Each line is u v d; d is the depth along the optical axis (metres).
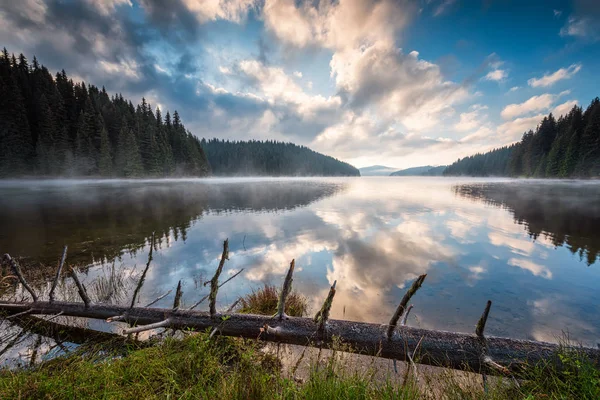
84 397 2.22
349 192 42.19
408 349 3.20
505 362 2.90
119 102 80.44
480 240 11.73
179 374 2.64
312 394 2.04
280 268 8.29
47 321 4.35
